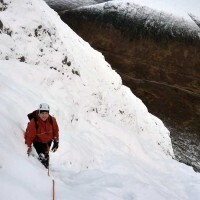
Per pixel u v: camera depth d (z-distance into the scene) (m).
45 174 6.90
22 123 8.12
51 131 7.29
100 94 14.82
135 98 19.20
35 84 11.09
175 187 12.60
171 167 14.63
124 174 10.84
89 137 11.76
